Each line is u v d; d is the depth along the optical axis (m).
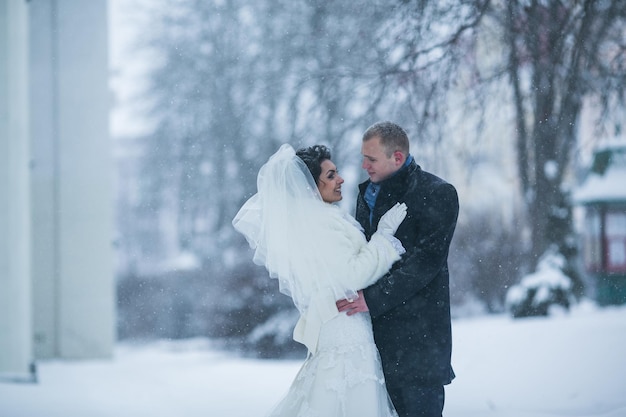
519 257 22.56
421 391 4.65
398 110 11.23
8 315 11.14
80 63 17.36
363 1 13.00
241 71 21.77
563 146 15.45
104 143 17.34
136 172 37.06
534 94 12.09
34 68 17.25
